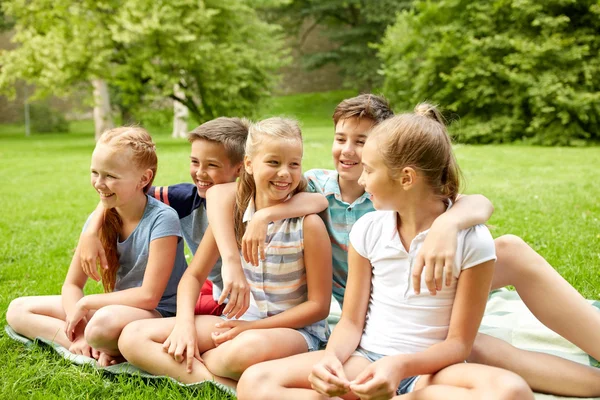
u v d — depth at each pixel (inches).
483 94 585.9
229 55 692.1
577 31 580.1
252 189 93.7
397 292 80.7
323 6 1203.9
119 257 105.1
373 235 83.6
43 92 690.8
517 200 261.1
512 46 587.5
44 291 141.5
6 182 383.9
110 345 93.9
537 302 84.0
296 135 89.5
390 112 105.6
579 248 167.3
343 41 1196.5
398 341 79.1
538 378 81.6
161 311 103.6
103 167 97.0
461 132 599.5
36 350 102.2
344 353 79.5
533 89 562.3
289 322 89.4
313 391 76.0
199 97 736.3
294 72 1385.3
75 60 644.7
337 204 104.0
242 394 76.1
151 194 112.4
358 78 1198.9
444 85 631.2
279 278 92.5
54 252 188.1
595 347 81.4
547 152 496.7
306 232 91.0
